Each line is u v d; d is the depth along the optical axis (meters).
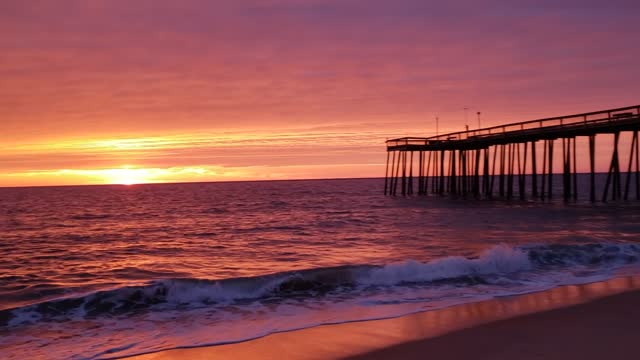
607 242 16.50
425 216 30.45
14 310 8.95
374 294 10.01
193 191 93.75
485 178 39.66
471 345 6.51
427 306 8.78
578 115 26.97
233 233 24.16
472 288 10.27
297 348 6.67
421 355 6.24
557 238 18.47
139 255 17.56
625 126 25.62
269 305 9.35
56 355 6.73
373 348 6.56
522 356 6.02
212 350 6.71
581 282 10.46
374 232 22.78
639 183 30.06
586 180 105.69
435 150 43.94
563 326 7.14
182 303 9.59
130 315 8.83
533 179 35.09
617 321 7.32
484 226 23.89
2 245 21.28
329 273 11.09
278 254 16.81
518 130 31.20
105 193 93.31
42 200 66.50
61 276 13.62
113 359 6.49
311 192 78.19
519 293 9.55
